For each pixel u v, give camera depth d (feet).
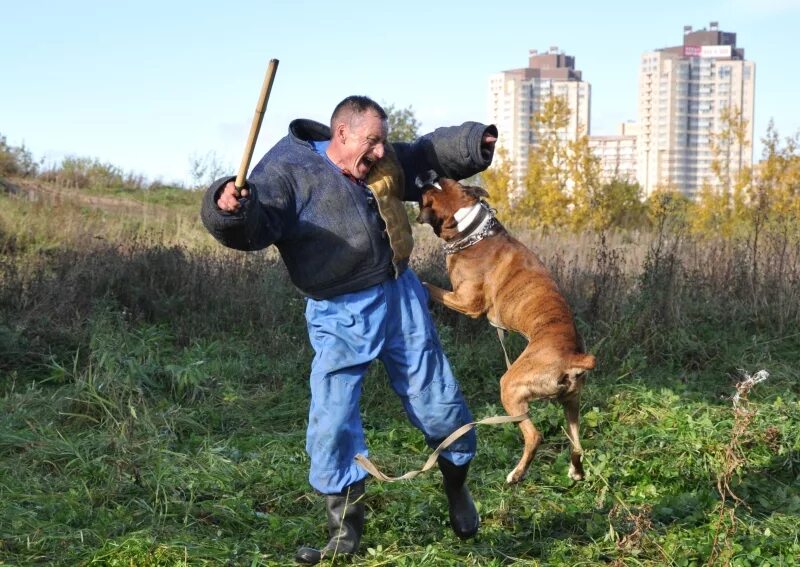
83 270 28.14
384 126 11.65
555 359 14.53
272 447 17.56
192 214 51.13
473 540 13.38
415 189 13.51
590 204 59.62
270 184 11.48
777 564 12.30
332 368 11.94
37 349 22.88
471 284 16.51
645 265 27.25
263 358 23.93
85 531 13.15
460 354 23.70
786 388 22.44
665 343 24.68
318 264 11.80
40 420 18.57
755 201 58.95
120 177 65.92
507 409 14.97
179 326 26.53
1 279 27.96
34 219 40.52
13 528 13.21
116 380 19.72
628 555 12.69
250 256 31.68
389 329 12.19
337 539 12.26
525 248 16.52
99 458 16.14
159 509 14.35
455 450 12.57
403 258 12.20
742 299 28.63
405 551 12.84
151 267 29.27
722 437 17.51
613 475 16.19
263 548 13.09
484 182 64.54
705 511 14.61
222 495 15.03
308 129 12.39
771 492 15.96
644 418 19.43
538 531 13.91
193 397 20.45
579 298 27.81
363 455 12.10
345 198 11.72
